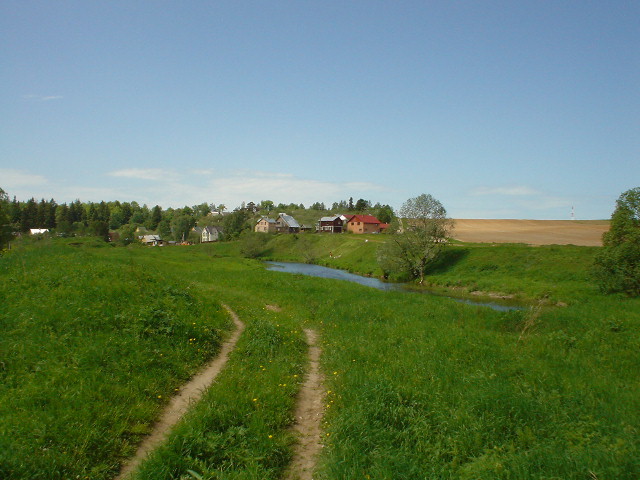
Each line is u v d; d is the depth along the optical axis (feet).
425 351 38.83
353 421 22.41
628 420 23.20
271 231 394.52
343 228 408.46
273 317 54.39
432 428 22.74
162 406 24.88
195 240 420.36
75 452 17.99
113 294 40.78
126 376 26.13
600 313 64.23
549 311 66.54
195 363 32.37
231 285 90.63
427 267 163.94
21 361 24.79
